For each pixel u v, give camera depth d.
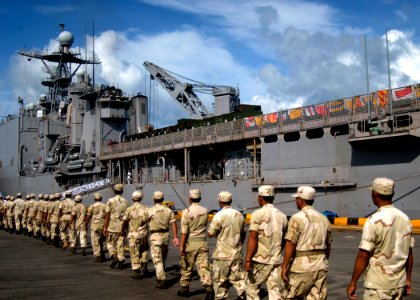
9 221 31.25
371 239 5.88
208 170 40.56
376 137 23.56
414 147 23.12
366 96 24.98
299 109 28.78
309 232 7.09
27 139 61.06
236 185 33.31
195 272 14.34
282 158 29.73
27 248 21.88
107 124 51.94
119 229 15.40
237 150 36.72
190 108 50.00
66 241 21.23
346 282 12.02
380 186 6.10
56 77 66.12
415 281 11.93
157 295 11.02
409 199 23.28
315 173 27.66
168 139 40.94
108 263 16.64
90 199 48.44
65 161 55.84
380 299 5.79
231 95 45.16
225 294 9.54
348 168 26.02
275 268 8.16
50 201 24.11
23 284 12.56
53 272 14.63
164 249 12.20
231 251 9.48
